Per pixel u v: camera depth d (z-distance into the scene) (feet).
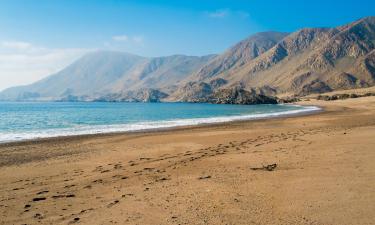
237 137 86.84
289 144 65.62
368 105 307.99
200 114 248.73
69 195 35.83
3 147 77.20
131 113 282.56
